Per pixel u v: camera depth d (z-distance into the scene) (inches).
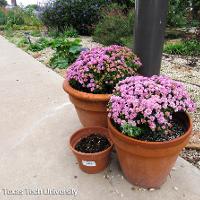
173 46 209.8
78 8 282.0
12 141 108.8
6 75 178.4
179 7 270.2
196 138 105.8
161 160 75.3
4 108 134.4
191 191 83.1
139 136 77.1
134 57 99.3
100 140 94.5
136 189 84.4
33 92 150.7
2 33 338.0
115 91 84.4
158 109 72.1
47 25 305.4
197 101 132.5
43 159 98.5
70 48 184.5
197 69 177.8
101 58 92.7
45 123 119.6
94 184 87.0
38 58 215.2
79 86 98.3
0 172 93.4
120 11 260.5
